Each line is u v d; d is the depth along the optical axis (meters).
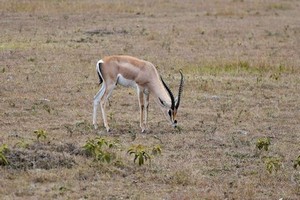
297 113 36.25
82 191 22.97
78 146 28.05
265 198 23.22
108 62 31.91
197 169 26.06
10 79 41.94
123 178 24.61
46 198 22.09
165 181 24.38
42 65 46.72
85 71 45.16
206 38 60.81
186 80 43.41
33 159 25.33
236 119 34.62
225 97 39.44
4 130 30.94
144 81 32.06
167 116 32.25
